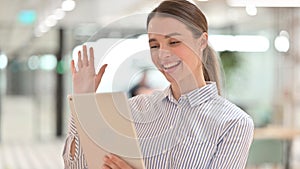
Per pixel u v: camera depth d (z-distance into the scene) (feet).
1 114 33.17
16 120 33.45
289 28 29.76
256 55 30.55
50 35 33.68
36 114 33.71
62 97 33.94
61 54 34.17
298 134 20.29
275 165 19.85
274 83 30.73
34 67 33.78
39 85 33.86
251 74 30.14
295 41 29.71
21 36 33.35
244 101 29.40
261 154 19.01
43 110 33.83
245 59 29.96
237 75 26.48
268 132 20.12
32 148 31.50
